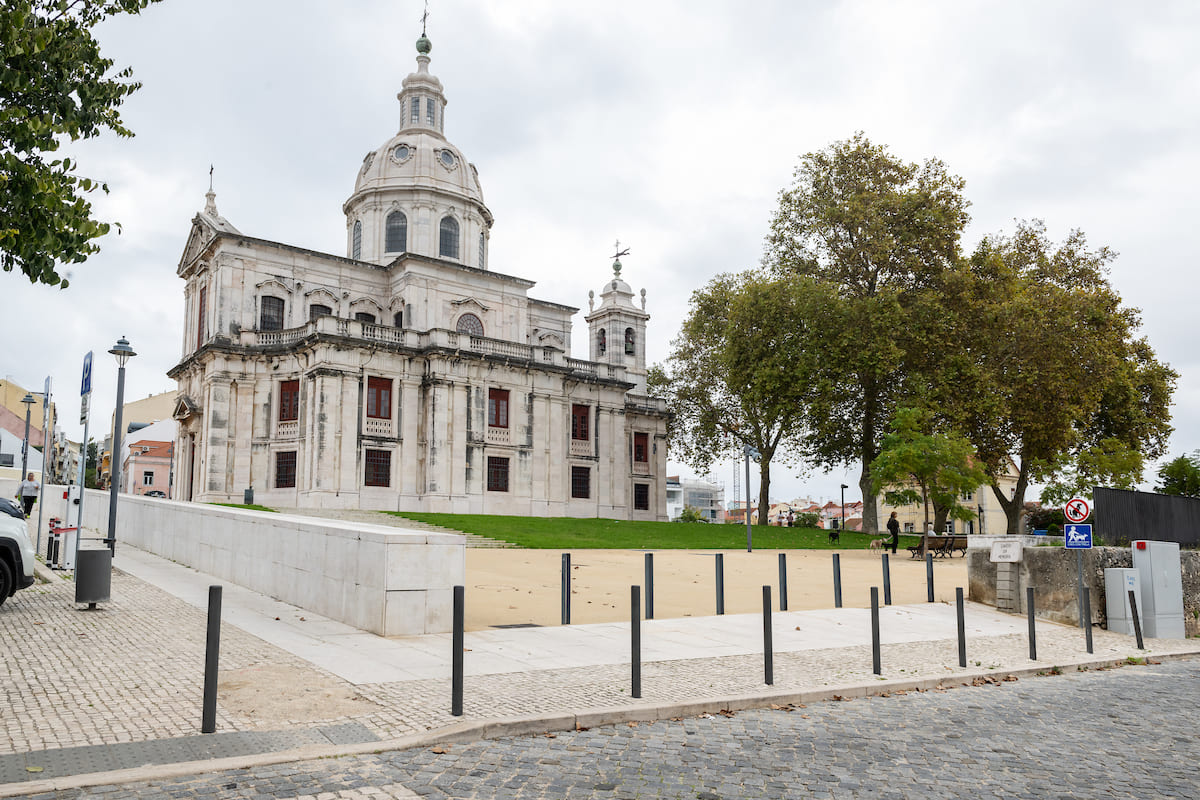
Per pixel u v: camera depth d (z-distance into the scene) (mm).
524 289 57375
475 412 48469
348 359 44844
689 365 60219
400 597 11789
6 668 8859
